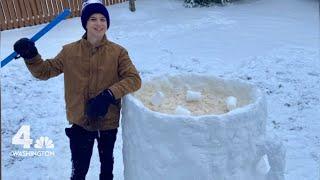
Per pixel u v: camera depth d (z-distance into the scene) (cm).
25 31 423
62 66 161
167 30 428
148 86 164
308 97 298
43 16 443
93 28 154
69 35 412
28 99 299
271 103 291
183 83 167
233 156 135
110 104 159
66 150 240
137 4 510
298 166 221
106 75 157
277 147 140
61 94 305
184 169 134
